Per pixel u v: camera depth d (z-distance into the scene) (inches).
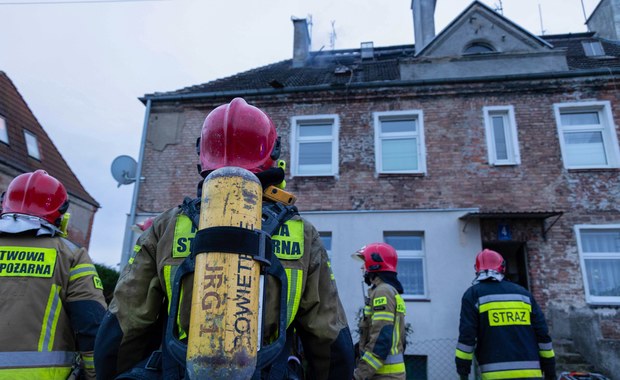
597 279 364.5
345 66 532.1
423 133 414.6
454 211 386.0
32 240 92.4
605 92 406.6
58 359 88.6
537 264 364.5
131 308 53.8
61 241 96.7
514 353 130.6
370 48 625.6
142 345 54.5
